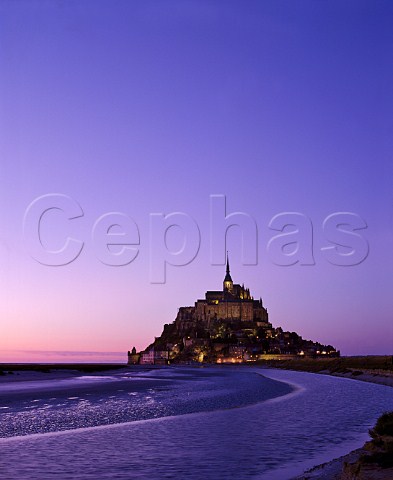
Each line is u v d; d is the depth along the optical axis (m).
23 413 49.62
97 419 44.31
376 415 44.69
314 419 41.88
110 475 22.66
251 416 44.28
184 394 77.12
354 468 20.75
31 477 22.30
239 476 22.36
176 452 27.80
